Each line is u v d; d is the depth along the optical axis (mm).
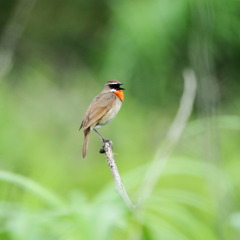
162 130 15281
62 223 6980
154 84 13992
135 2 13461
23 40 16484
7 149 13727
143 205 7012
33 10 16594
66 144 15273
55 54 16625
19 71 16266
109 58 13820
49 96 15977
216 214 9625
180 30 13125
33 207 8094
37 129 15109
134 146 15445
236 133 15430
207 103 11258
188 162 9414
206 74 11656
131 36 13367
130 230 6645
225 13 13359
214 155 10750
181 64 13680
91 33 16297
